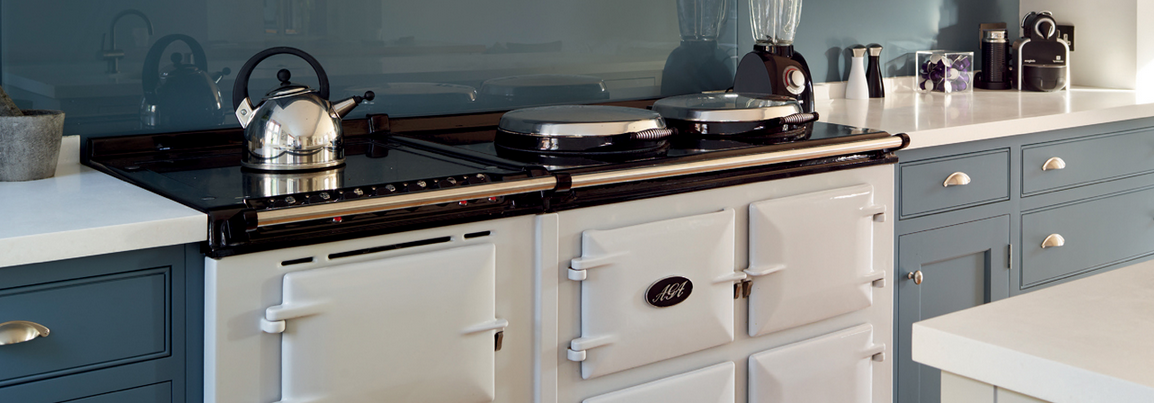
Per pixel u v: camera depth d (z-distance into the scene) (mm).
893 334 2180
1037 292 825
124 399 1239
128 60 1777
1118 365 627
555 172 1506
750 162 1725
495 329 1465
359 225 1337
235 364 1264
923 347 734
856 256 1933
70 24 1712
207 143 1847
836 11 2908
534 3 2271
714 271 1706
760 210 1749
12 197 1352
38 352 1165
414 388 1401
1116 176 2625
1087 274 2607
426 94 2135
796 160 1819
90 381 1209
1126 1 3100
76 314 1184
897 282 2158
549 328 1553
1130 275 876
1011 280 2406
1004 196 2346
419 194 1369
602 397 1620
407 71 2100
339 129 1627
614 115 1814
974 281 2350
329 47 1987
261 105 1605
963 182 2213
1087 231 2580
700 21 2576
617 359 1612
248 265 1254
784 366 1843
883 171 2000
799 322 1865
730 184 1726
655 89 2523
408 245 1397
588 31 2373
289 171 1554
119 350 1225
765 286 1787
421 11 2098
